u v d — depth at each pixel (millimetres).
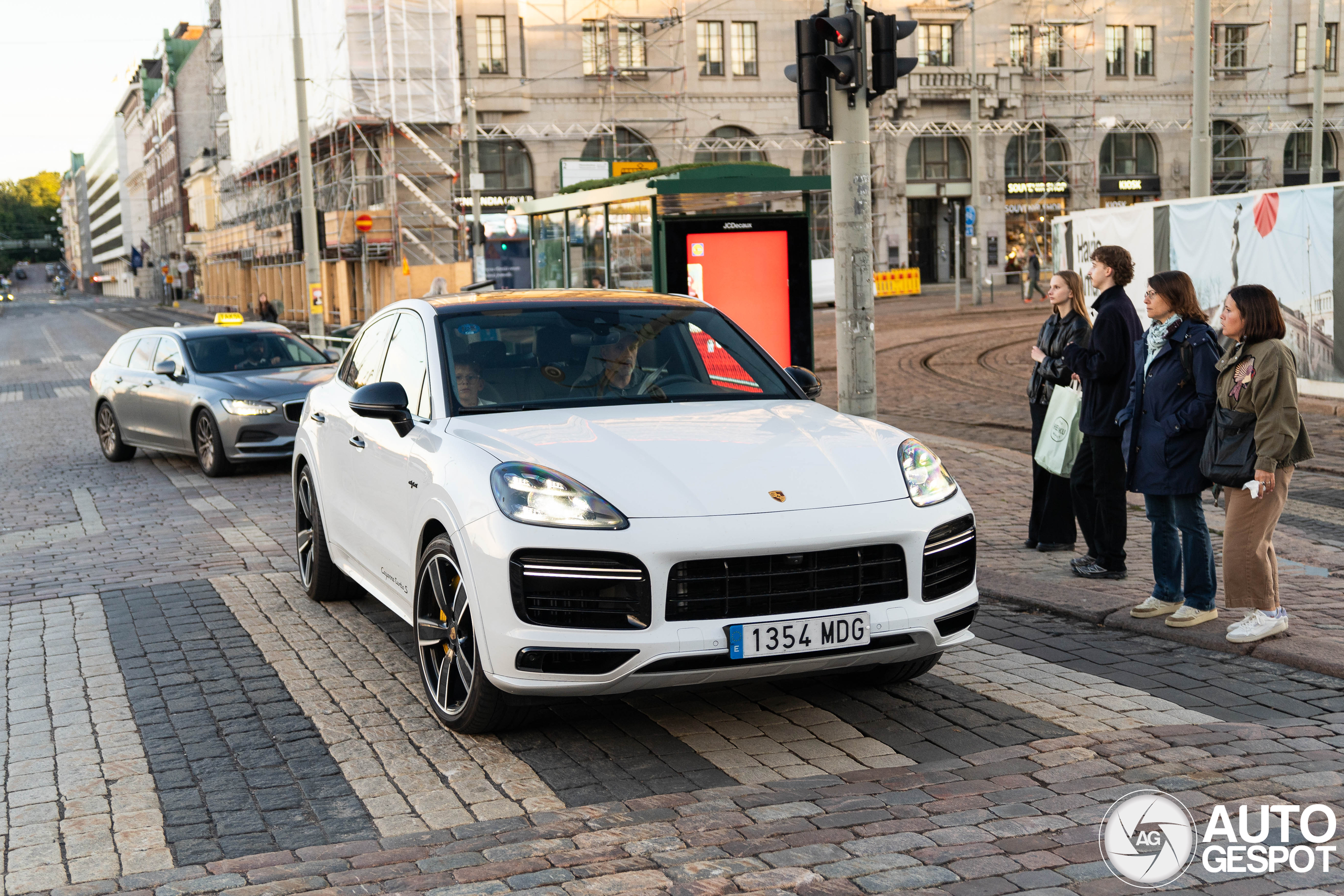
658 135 46656
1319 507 8930
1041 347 7316
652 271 13461
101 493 11930
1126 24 51844
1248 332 5316
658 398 5297
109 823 4043
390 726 4906
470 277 38969
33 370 33875
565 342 5508
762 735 4668
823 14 7816
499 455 4598
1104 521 6773
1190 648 5645
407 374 5641
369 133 38438
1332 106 54062
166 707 5281
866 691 5156
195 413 12789
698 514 4250
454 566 4633
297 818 4023
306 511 7180
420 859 3592
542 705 4668
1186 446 5715
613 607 4191
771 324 13742
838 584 4340
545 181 45438
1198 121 16359
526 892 3324
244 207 59906
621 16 45594
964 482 10180
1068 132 51531
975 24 50031
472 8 43906
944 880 3338
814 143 48375
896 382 18969
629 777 4285
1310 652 5289
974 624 6238
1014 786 4000
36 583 7988
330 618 6711
